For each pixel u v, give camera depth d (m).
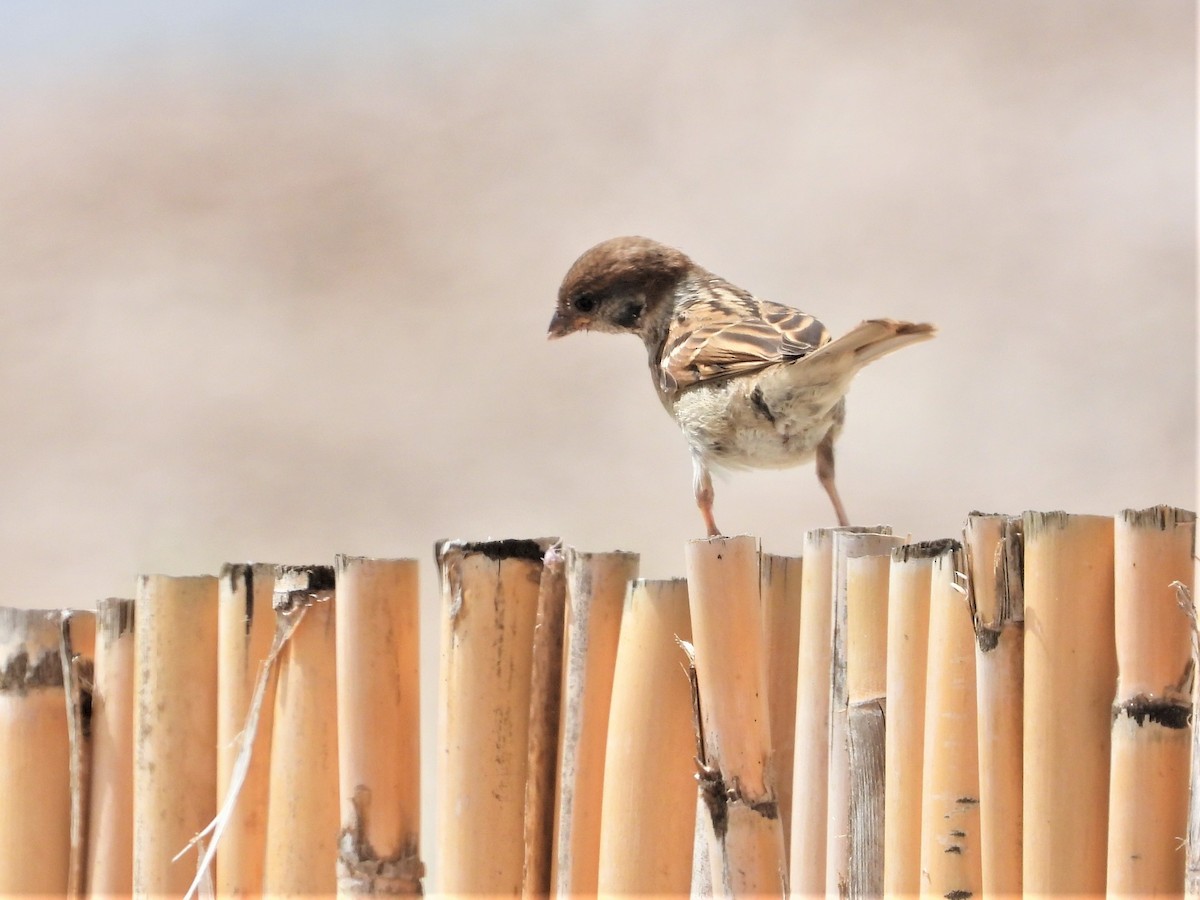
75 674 5.21
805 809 4.54
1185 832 3.88
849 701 4.44
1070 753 3.97
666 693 4.57
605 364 16.66
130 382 16.55
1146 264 16.52
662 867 4.56
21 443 15.05
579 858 4.66
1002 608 4.08
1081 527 4.00
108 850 5.14
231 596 5.01
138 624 5.11
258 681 4.93
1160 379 14.51
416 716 4.86
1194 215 17.23
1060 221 17.33
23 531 13.34
